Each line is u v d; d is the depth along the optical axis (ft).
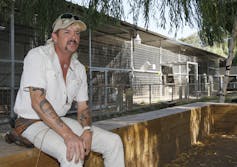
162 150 16.52
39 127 8.07
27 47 41.27
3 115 31.78
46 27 16.94
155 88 59.36
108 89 40.63
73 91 8.72
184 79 86.07
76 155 7.43
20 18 18.89
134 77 65.51
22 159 7.89
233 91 91.04
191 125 20.77
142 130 14.34
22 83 8.04
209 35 17.02
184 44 72.08
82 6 16.15
